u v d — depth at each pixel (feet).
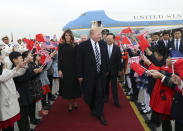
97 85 10.31
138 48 8.22
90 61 10.17
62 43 11.56
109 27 51.19
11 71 6.71
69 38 11.37
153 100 6.37
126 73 15.70
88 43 10.28
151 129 9.34
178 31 16.01
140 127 9.70
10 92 6.97
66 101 14.62
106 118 10.97
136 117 11.04
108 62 10.76
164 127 7.21
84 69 10.43
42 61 8.58
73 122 10.49
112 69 12.78
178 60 4.95
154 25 50.70
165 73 6.02
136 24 50.98
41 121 10.71
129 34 9.85
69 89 11.61
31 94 8.70
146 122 10.15
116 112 11.94
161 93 6.06
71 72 11.46
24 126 8.43
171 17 51.70
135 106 12.97
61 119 10.96
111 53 12.75
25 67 7.53
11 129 7.76
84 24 50.49
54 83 16.19
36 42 8.61
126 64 16.08
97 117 11.16
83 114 11.71
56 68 15.44
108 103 13.79
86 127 9.80
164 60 7.32
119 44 16.51
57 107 13.20
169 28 50.08
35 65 9.79
